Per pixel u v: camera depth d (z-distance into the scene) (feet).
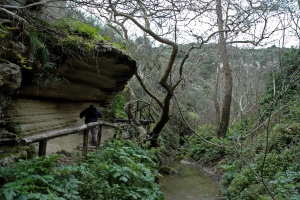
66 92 28.32
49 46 20.85
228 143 41.06
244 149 31.12
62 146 26.37
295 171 21.36
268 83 47.55
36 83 21.35
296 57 23.81
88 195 13.93
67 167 13.21
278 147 26.86
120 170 17.12
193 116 76.69
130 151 24.57
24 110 22.31
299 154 22.89
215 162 42.42
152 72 53.62
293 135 26.73
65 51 21.68
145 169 20.83
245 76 70.08
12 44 15.62
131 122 42.47
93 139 27.84
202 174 37.45
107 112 43.88
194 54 51.03
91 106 29.89
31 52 17.85
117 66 30.35
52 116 27.58
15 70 15.56
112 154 20.33
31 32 17.87
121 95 61.62
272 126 29.86
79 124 34.24
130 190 16.70
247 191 21.54
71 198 11.84
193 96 82.58
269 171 23.43
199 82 86.17
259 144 30.45
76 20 24.71
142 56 48.80
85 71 28.14
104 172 16.72
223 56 51.08
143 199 16.60
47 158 12.67
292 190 17.62
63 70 24.56
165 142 58.49
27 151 16.48
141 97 64.39
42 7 19.57
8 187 9.85
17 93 20.29
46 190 11.25
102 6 14.64
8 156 14.01
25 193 9.75
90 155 19.36
